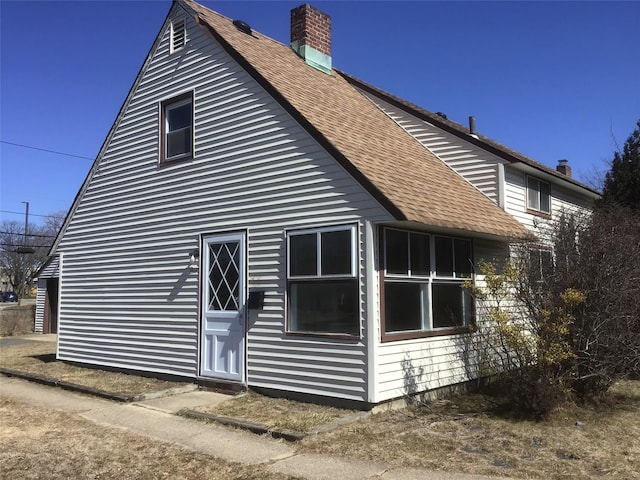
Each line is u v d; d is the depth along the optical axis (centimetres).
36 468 595
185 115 1134
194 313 1045
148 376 1122
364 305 805
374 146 1014
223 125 1037
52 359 1426
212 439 689
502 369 918
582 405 828
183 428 741
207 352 1013
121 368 1184
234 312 973
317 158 881
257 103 981
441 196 967
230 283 990
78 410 857
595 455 618
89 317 1278
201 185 1062
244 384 943
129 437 703
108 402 912
